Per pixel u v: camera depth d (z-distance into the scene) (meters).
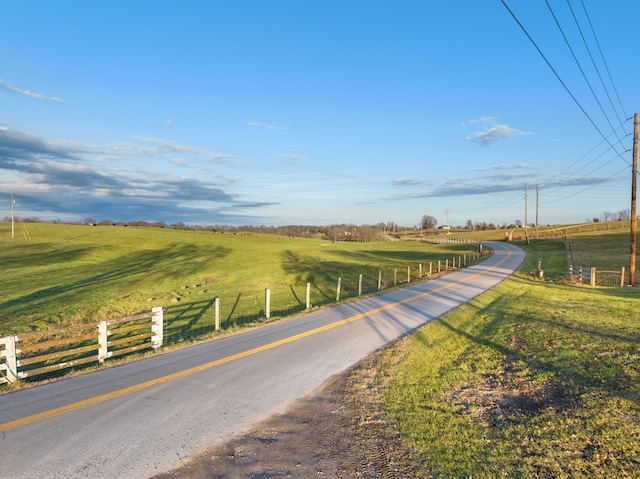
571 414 6.10
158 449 5.28
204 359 9.55
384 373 8.55
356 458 5.18
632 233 23.39
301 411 6.64
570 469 4.73
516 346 10.22
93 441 5.45
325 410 6.70
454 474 4.79
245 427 6.00
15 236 61.69
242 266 38.75
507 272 32.69
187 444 5.44
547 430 5.69
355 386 7.82
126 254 46.06
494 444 5.45
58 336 16.03
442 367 9.00
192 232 93.12
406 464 5.04
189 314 20.03
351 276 34.50
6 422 6.04
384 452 5.34
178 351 10.45
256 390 7.52
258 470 4.86
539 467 4.83
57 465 4.83
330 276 34.12
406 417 6.40
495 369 8.67
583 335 10.49
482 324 13.32
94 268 35.16
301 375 8.41
